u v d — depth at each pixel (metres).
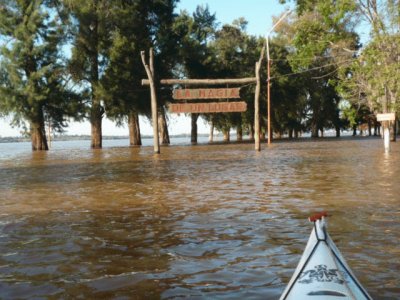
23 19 44.41
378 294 4.81
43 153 40.47
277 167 19.94
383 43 32.06
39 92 44.53
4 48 43.06
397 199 10.57
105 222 8.70
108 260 6.25
